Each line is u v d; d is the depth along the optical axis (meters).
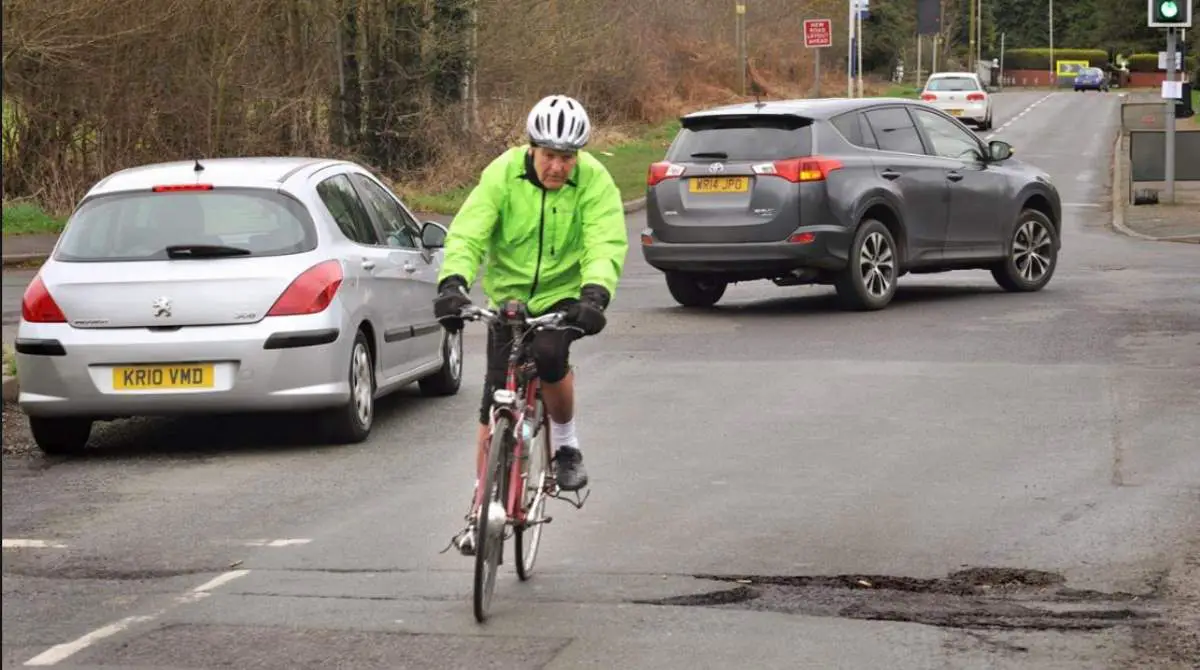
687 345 21.91
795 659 8.80
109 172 41.72
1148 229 39.62
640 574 10.66
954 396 17.48
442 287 9.83
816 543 11.38
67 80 40.38
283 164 16.50
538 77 52.25
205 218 15.54
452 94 50.06
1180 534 11.48
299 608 9.98
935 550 11.14
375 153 48.44
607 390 18.38
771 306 26.48
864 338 22.14
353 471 14.42
